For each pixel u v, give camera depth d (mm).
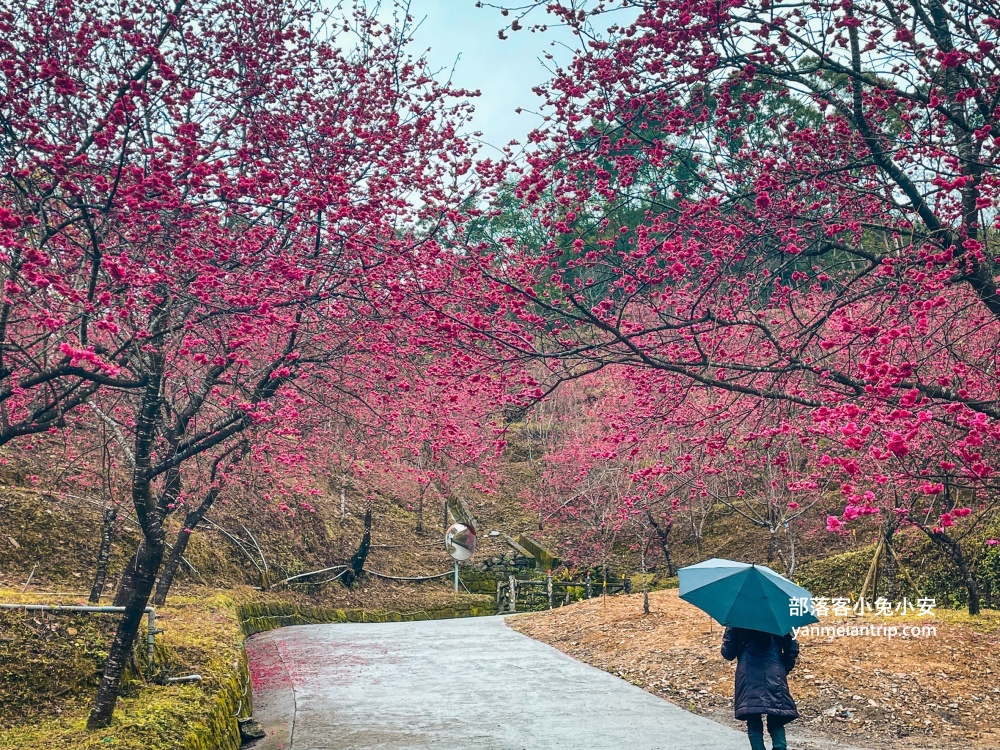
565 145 7777
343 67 9289
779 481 15367
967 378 7094
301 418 12328
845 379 6098
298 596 21922
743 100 7688
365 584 25875
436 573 28859
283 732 8750
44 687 7457
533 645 14906
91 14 7457
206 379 7707
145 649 8406
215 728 7570
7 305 6086
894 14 7141
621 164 7742
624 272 7719
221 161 7102
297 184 7859
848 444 5461
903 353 6574
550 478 29203
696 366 7031
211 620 11945
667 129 7715
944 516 5543
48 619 8406
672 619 14305
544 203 8031
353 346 8336
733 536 26594
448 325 7023
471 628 17891
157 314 7160
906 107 7414
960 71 6609
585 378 27703
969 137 6848
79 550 14789
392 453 15453
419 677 11805
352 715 9422
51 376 5887
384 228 8492
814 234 7605
